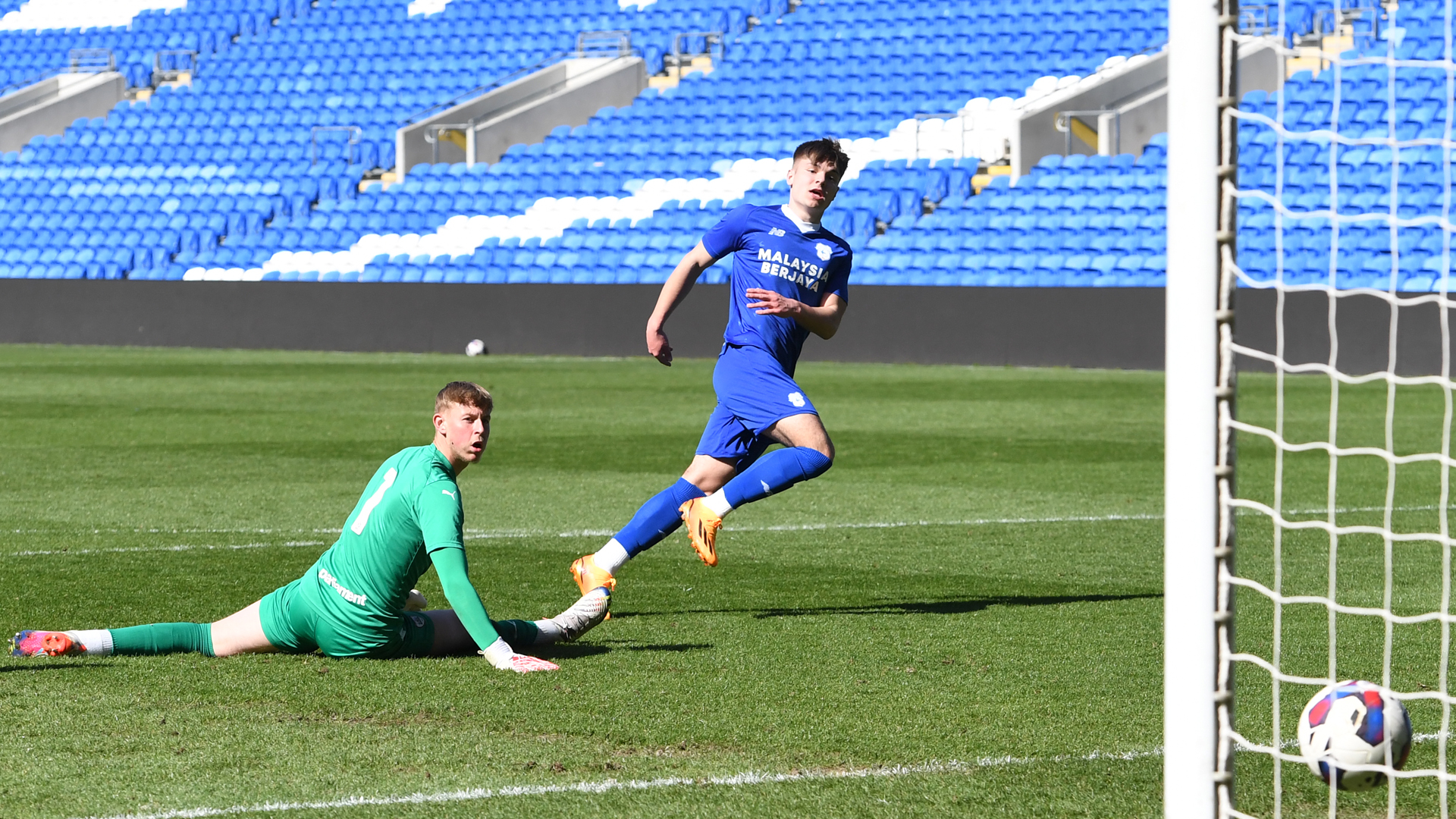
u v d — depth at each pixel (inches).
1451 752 574.6
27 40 4680.1
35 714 608.7
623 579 940.0
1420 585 912.3
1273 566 981.8
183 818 487.2
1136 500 1284.4
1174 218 440.1
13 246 3961.6
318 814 492.4
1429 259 2775.6
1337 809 510.9
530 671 682.2
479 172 3789.4
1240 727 609.9
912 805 505.0
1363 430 1841.8
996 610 840.9
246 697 636.1
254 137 4114.2
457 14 4367.6
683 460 1562.5
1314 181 2994.6
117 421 1925.4
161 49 4544.8
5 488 1343.5
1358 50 3304.6
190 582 915.4
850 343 3029.0
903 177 3390.7
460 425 703.1
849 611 837.8
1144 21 3676.2
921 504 1267.2
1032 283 3085.6
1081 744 576.7
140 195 4005.9
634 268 3383.4
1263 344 2736.2
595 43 4151.1
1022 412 2048.5
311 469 1481.3
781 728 596.4
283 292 3403.1
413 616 717.9
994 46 3720.5
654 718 609.3
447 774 534.9
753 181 3575.3
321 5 4525.1
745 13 4094.5
